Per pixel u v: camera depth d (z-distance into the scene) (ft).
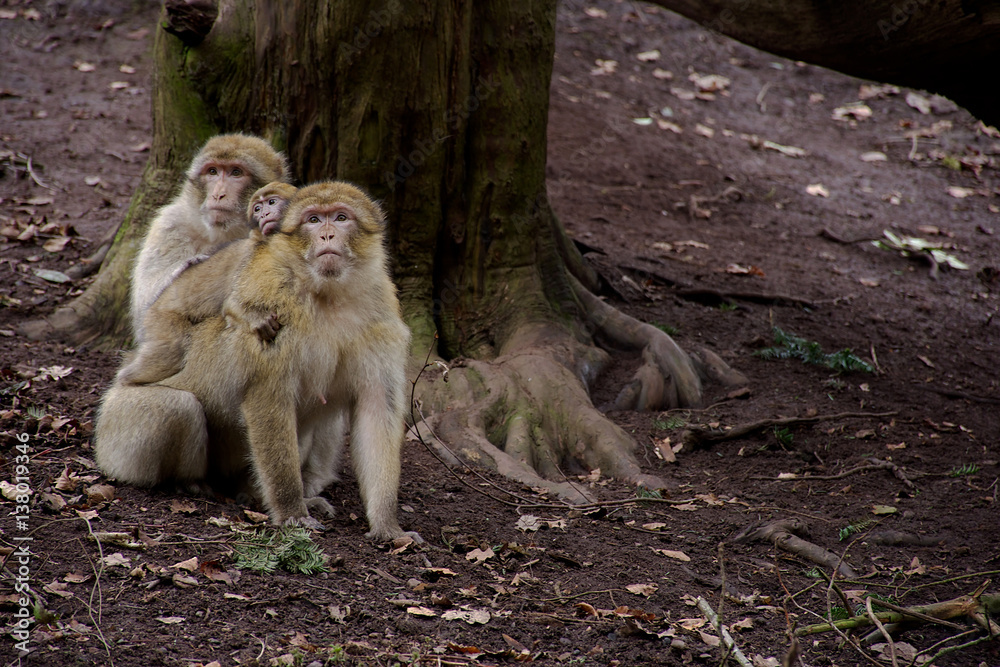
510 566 26.32
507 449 35.37
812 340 49.26
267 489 26.68
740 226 67.82
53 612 20.72
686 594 25.77
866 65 40.11
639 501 32.42
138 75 78.89
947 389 45.27
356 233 26.73
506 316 41.42
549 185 69.15
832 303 55.42
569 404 37.42
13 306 41.60
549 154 74.33
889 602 25.21
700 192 72.69
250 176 34.06
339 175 38.19
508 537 28.40
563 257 47.65
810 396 42.19
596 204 67.26
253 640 20.84
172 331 28.68
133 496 27.04
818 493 34.32
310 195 26.63
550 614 23.77
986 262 66.28
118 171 61.62
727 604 25.48
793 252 64.18
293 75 37.68
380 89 37.32
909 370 47.55
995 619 24.94
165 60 39.93
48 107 71.00
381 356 27.73
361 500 29.30
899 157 85.71
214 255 29.07
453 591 24.31
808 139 87.61
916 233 70.59
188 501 27.35
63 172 60.23
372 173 38.22
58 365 37.04
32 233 49.44
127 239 41.55
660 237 63.16
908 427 40.06
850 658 23.38
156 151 41.52
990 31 35.29
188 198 34.81
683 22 104.94
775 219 69.92
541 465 35.55
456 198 40.52
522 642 22.39
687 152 80.07
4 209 53.36
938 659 23.58
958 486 34.94
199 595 22.21
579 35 99.30
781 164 81.00
